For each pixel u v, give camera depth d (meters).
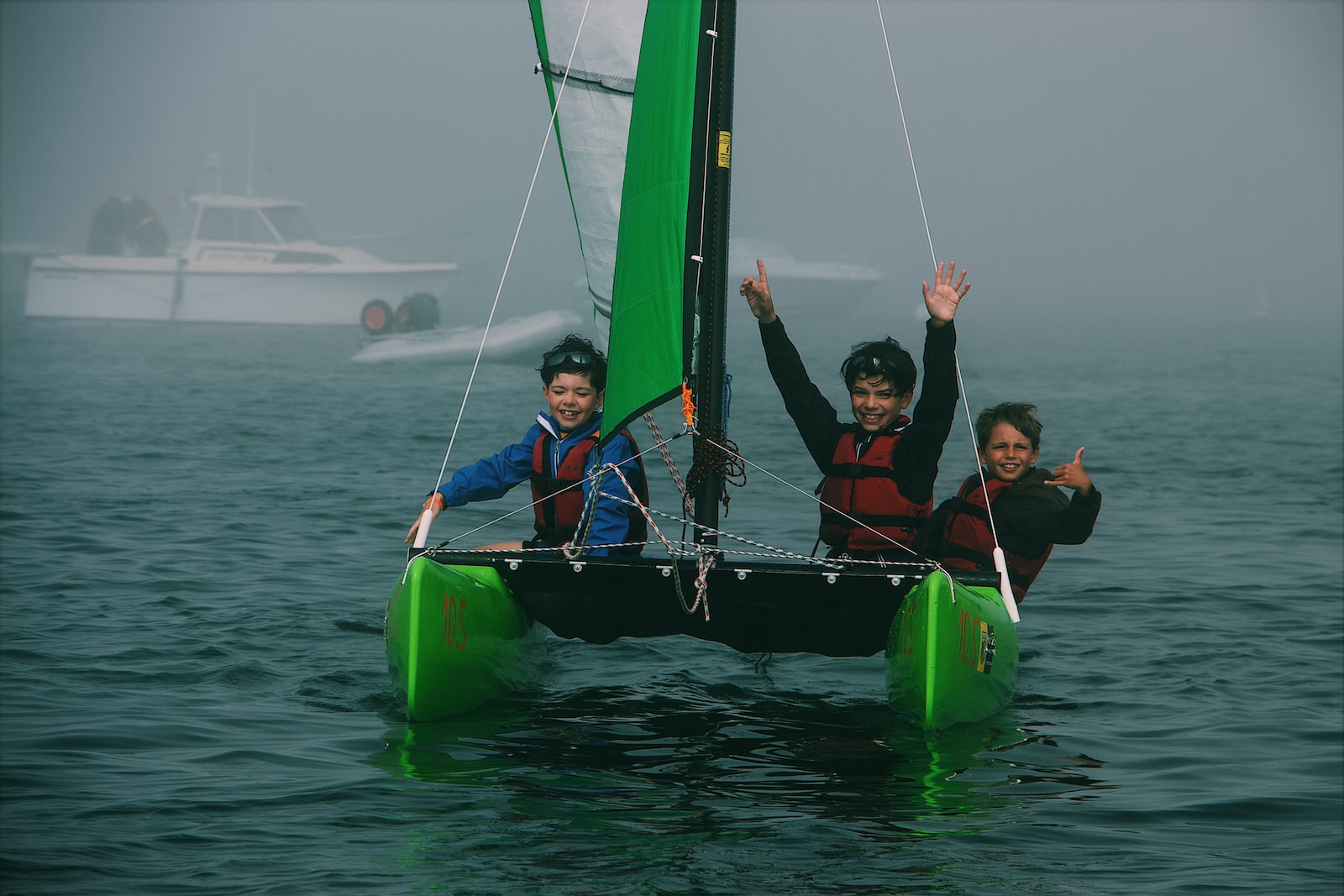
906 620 13.77
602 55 18.72
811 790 11.87
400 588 14.12
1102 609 21.31
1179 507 34.69
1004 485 16.66
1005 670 14.88
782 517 31.45
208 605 20.16
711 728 13.95
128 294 145.00
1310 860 10.44
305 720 13.98
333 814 11.02
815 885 9.62
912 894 9.52
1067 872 10.07
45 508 30.64
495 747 13.10
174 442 47.09
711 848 10.32
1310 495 37.53
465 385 81.50
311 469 40.06
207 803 11.23
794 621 15.05
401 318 128.75
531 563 14.66
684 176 14.45
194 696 14.90
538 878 9.66
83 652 16.88
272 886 9.47
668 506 32.31
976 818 11.26
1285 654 18.20
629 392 14.59
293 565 24.14
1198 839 10.91
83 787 11.60
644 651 17.81
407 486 36.44
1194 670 17.20
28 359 95.12
